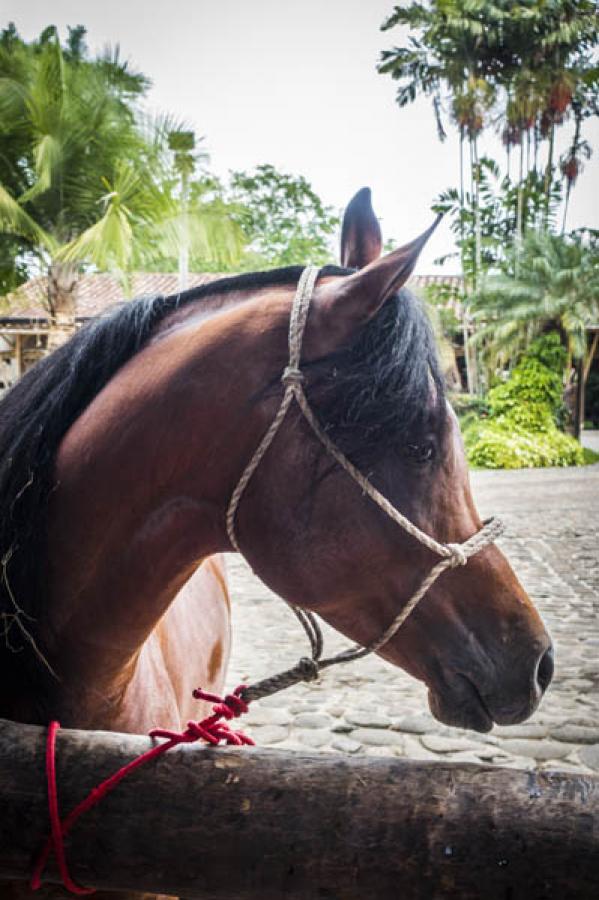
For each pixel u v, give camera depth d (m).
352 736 3.43
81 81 10.62
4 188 10.77
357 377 1.07
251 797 0.95
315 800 0.93
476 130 24.17
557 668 4.23
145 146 10.88
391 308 1.11
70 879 1.00
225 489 1.13
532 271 20.17
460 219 26.36
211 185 11.64
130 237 10.35
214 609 2.12
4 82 10.66
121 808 0.97
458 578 1.14
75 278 11.91
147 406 1.17
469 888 0.86
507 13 22.84
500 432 17.67
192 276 24.42
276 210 33.09
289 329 1.12
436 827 0.88
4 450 1.25
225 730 1.09
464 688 1.15
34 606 1.22
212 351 1.15
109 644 1.25
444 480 1.12
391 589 1.11
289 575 1.12
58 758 1.02
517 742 3.33
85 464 1.20
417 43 24.70
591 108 25.20
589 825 0.85
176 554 1.20
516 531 8.77
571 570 6.82
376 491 1.07
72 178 11.01
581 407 21.31
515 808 0.87
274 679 1.17
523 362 18.75
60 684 1.26
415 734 3.45
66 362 1.30
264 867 0.92
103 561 1.21
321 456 1.08
